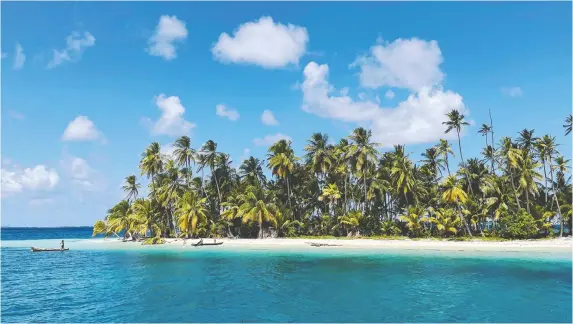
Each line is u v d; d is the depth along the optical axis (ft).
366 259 140.56
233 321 65.72
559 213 192.24
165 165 252.01
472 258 138.10
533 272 108.47
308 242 196.95
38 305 78.48
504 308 71.77
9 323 66.69
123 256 164.96
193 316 69.10
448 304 74.95
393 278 102.01
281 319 66.49
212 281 101.76
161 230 244.01
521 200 209.67
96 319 68.18
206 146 250.57
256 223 233.35
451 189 198.70
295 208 250.57
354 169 229.66
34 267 135.13
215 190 257.14
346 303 76.69
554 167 205.26
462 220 200.44
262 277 106.63
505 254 146.72
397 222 221.25
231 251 174.70
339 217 219.00
